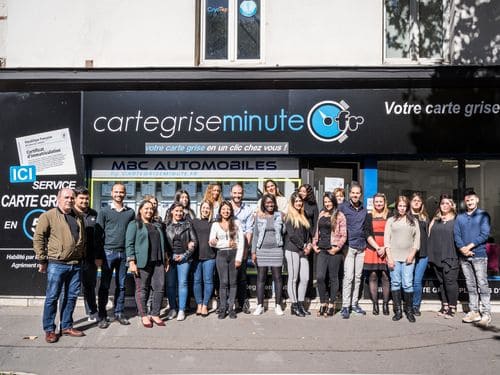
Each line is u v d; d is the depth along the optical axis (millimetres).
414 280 8367
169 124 9062
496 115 8836
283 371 5746
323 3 9141
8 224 9109
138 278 7578
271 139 8992
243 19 9445
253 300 8984
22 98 9180
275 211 8430
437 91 8883
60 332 7066
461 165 9188
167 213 8438
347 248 8367
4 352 6383
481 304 7922
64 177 9125
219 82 8961
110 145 9086
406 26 9398
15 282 9039
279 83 8953
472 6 9086
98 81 9008
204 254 8234
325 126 8961
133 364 5969
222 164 9320
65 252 6770
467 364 6004
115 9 9242
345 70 8844
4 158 9188
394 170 9273
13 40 9320
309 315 8367
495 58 9039
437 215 8500
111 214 7645
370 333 7312
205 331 7359
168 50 9211
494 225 9125
